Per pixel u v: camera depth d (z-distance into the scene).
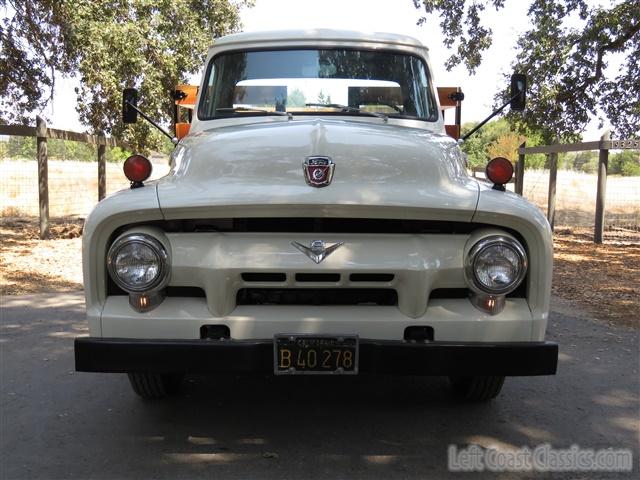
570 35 13.90
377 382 4.66
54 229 12.72
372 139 3.52
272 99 4.75
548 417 4.04
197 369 3.13
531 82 14.09
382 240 3.21
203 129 4.64
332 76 4.79
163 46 15.78
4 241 11.34
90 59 13.47
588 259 10.41
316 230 3.23
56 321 6.36
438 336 3.22
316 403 4.26
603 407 4.21
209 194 3.17
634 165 14.27
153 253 3.17
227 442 3.67
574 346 5.61
